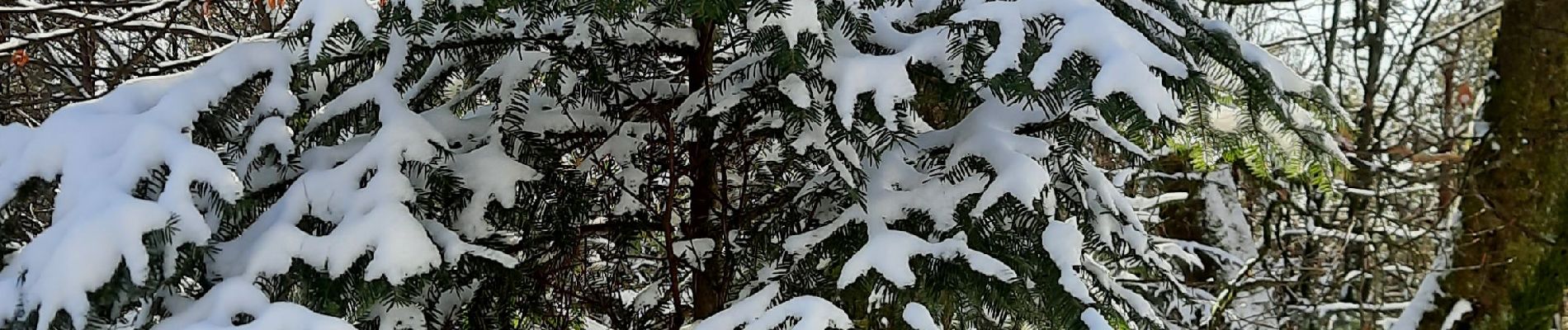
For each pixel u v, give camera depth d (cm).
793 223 160
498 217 151
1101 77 124
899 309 138
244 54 145
